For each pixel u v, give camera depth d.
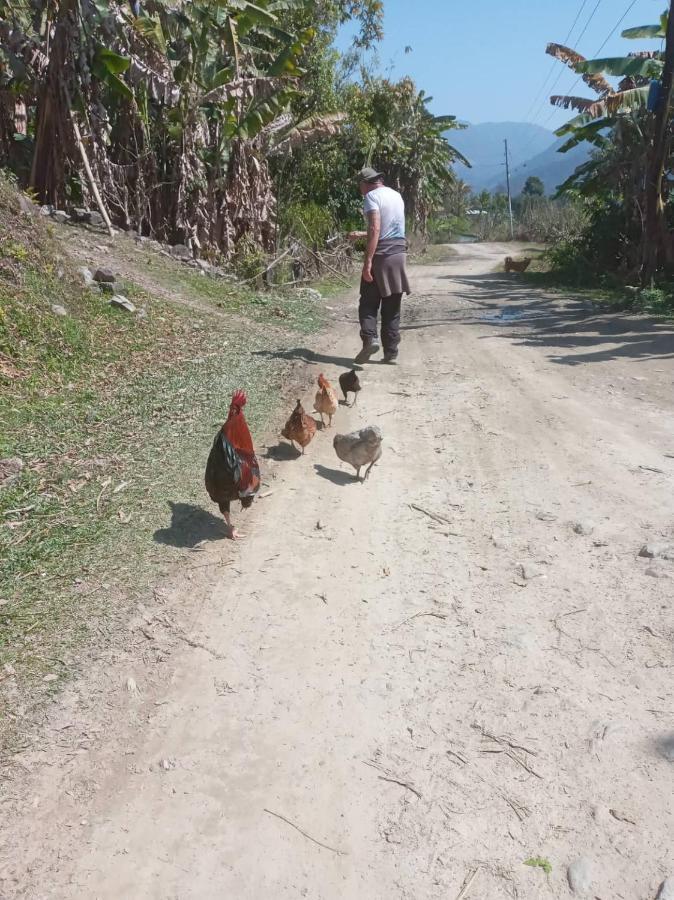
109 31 14.49
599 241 24.61
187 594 4.22
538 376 9.34
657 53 19.73
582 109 19.86
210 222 17.52
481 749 3.03
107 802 2.80
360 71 33.34
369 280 9.09
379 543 4.85
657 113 18.19
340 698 3.36
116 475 5.73
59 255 10.48
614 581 4.19
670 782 2.80
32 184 15.09
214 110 17.27
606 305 17.69
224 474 4.65
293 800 2.81
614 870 2.46
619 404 7.83
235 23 16.34
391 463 6.32
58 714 3.21
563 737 3.06
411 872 2.50
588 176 26.38
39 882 2.47
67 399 7.30
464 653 3.64
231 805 2.79
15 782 2.85
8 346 7.82
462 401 8.13
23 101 16.56
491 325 14.80
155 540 4.79
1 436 6.16
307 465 6.30
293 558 4.66
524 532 4.89
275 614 4.03
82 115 14.80
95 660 3.59
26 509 5.03
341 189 31.39
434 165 52.94
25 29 15.30
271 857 2.57
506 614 3.95
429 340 12.62
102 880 2.48
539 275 27.64
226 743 3.10
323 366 9.84
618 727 3.08
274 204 20.25
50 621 3.84
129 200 16.61
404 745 3.06
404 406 8.00
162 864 2.55
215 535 4.96
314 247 22.34
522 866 2.50
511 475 5.90
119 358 8.91
